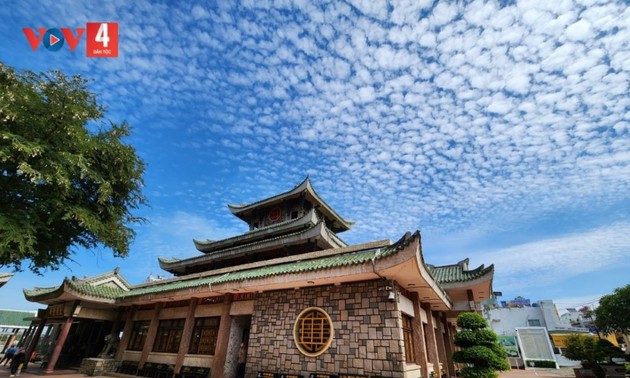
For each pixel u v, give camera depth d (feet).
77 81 43.16
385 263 33.19
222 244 71.46
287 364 38.17
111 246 52.08
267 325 42.37
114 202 51.96
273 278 40.70
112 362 56.34
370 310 35.37
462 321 39.78
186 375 46.37
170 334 54.70
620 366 61.16
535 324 138.10
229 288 45.09
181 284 55.93
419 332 40.68
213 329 49.11
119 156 49.29
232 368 45.68
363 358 33.58
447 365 54.54
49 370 53.62
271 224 72.79
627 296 78.64
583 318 142.82
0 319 144.87
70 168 41.37
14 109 36.76
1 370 57.47
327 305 38.47
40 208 40.52
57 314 63.67
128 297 60.13
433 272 62.08
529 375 77.25
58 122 40.19
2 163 37.40
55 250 46.70
